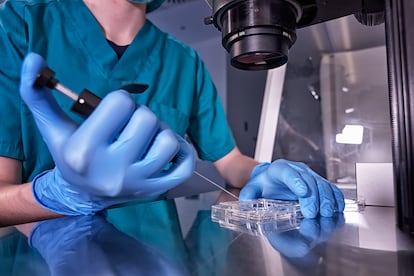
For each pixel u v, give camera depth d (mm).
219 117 1087
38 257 299
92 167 422
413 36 349
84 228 421
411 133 352
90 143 409
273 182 556
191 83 1004
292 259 280
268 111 1192
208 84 1078
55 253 312
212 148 1071
